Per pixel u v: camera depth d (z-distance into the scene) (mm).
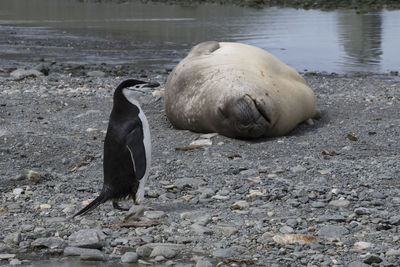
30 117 13906
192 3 47625
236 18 36906
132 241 7340
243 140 12219
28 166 10320
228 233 7539
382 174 9758
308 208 8383
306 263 6734
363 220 7906
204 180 9617
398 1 45438
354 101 15781
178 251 7078
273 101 12070
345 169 10062
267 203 8594
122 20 35938
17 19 36562
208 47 13938
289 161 10617
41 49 25531
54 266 6668
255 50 13789
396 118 13844
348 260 6781
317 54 24344
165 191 9203
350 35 29469
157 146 11750
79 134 12406
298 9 42969
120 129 7820
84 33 30234
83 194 9039
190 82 12922
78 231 7395
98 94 16641
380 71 21062
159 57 23734
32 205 8570
